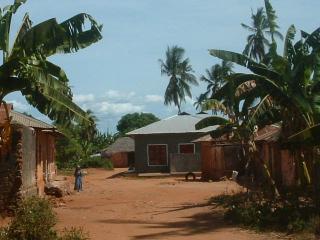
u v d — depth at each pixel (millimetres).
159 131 46594
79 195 27391
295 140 16125
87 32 13398
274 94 18297
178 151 46406
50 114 13648
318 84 17828
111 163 61469
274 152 27672
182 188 29922
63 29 12828
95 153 78062
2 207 17812
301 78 17609
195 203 22406
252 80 18891
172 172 43562
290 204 16922
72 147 57625
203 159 38188
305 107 17203
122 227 16484
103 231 15695
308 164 20062
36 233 11828
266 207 16750
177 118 48500
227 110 20703
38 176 23719
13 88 13250
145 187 31672
